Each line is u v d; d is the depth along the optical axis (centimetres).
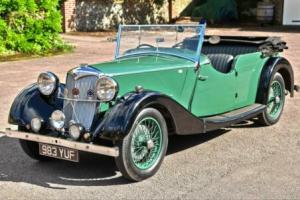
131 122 515
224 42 810
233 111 718
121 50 687
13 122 588
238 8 2858
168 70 610
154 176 564
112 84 533
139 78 581
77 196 512
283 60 794
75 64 1412
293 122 798
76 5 2320
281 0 2698
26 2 1617
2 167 603
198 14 2784
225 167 591
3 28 1579
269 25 2669
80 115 560
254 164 600
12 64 1430
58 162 623
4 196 514
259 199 498
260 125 780
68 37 2094
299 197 502
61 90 604
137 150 542
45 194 518
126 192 520
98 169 595
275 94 792
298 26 2622
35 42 1659
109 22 2478
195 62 643
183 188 528
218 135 729
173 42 664
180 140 706
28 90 611
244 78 735
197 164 603
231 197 504
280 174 565
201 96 661
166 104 556
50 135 565
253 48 788
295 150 654
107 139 533
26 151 609
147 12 2662
